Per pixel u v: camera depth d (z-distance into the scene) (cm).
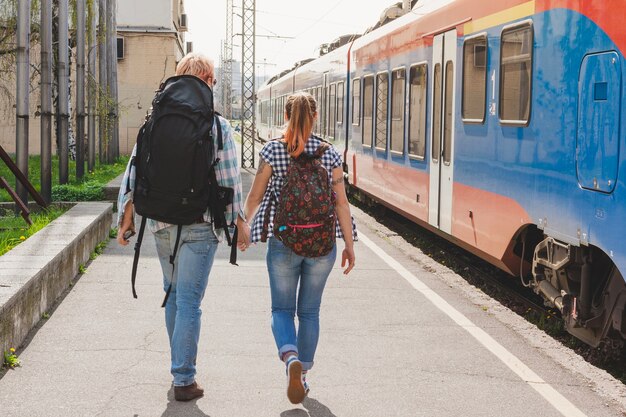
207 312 710
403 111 1246
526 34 723
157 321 669
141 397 493
